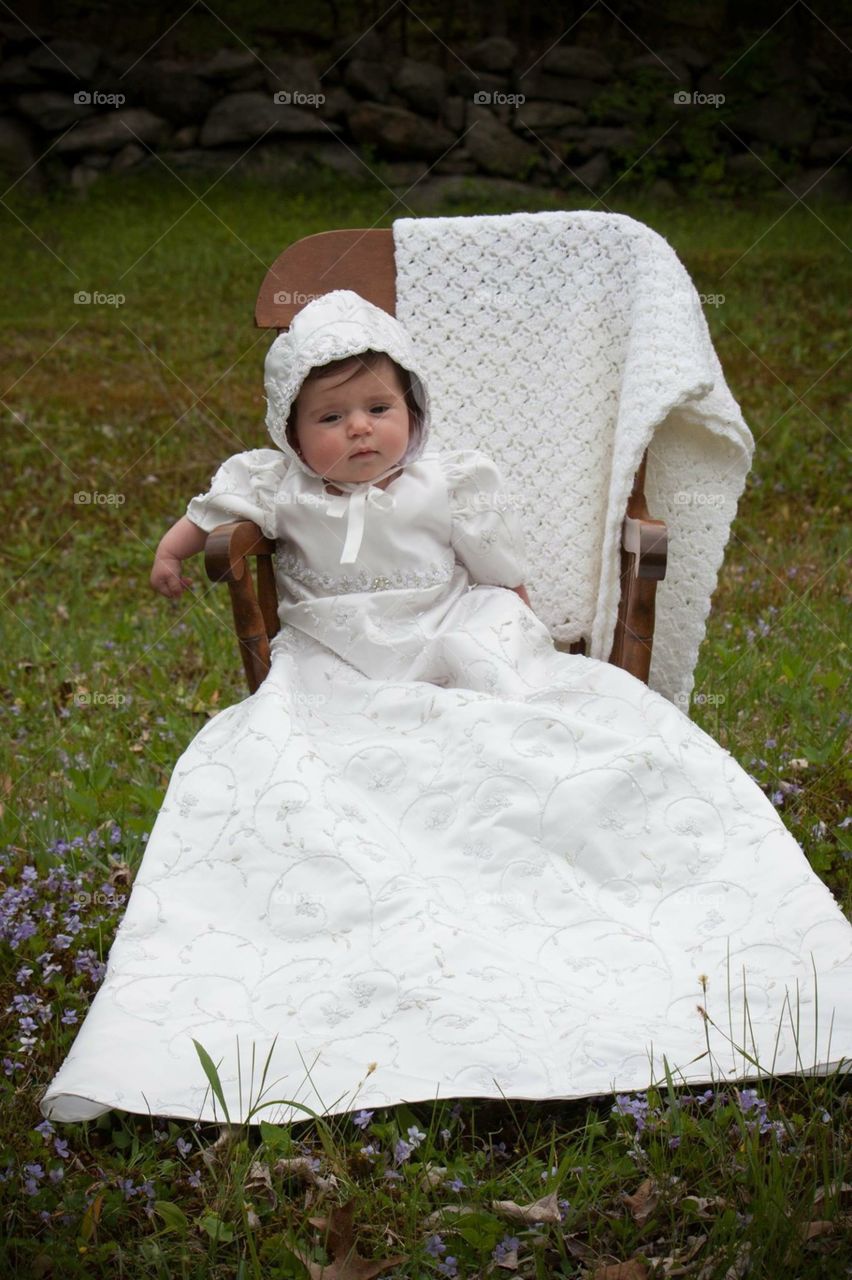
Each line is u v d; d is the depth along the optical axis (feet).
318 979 7.22
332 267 10.46
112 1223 6.22
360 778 8.35
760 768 10.84
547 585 10.35
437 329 10.48
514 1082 6.56
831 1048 6.68
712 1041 6.83
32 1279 5.82
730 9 40.42
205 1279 5.82
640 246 10.22
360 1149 6.49
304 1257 5.83
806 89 40.01
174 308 29.53
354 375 9.32
